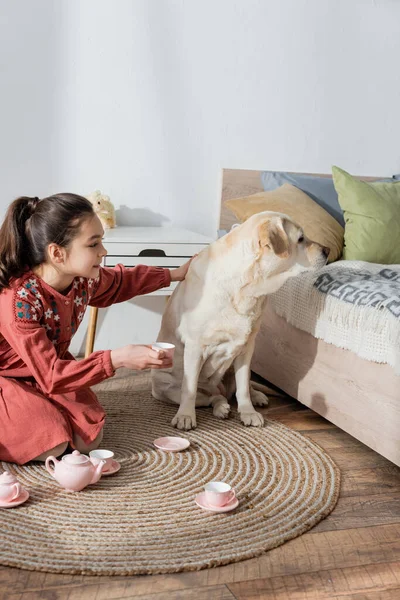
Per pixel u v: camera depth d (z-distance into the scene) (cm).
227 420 243
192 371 234
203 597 141
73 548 154
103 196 296
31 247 186
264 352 283
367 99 346
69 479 179
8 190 295
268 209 274
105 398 260
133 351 182
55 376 182
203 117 318
